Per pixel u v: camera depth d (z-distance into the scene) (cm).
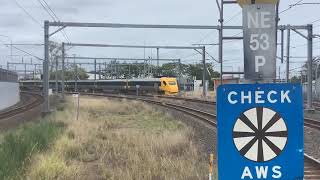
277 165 498
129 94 10588
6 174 1243
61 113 4116
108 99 7862
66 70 15088
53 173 1373
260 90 499
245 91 500
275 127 499
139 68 13762
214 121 3438
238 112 500
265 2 604
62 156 1709
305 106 4991
